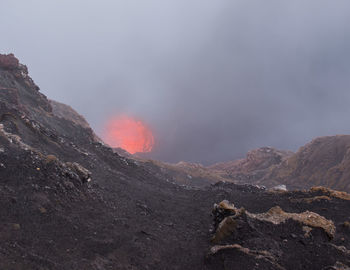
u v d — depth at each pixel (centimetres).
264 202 2831
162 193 3319
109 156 4194
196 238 1786
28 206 1425
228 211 1820
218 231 1656
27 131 2780
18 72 5306
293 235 1636
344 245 1711
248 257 1367
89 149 4097
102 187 2436
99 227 1566
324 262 1420
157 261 1366
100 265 1162
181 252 1529
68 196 1767
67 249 1210
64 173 1941
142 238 1593
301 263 1393
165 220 2138
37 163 1864
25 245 1102
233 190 3850
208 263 1380
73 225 1458
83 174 2114
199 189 4169
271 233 1659
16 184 1580
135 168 4306
